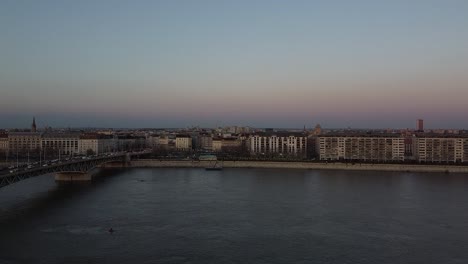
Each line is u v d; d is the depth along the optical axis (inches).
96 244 6811.0
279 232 7549.2
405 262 6181.1
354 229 7785.4
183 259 6190.9
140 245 6786.4
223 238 7180.1
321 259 6235.2
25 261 6058.1
